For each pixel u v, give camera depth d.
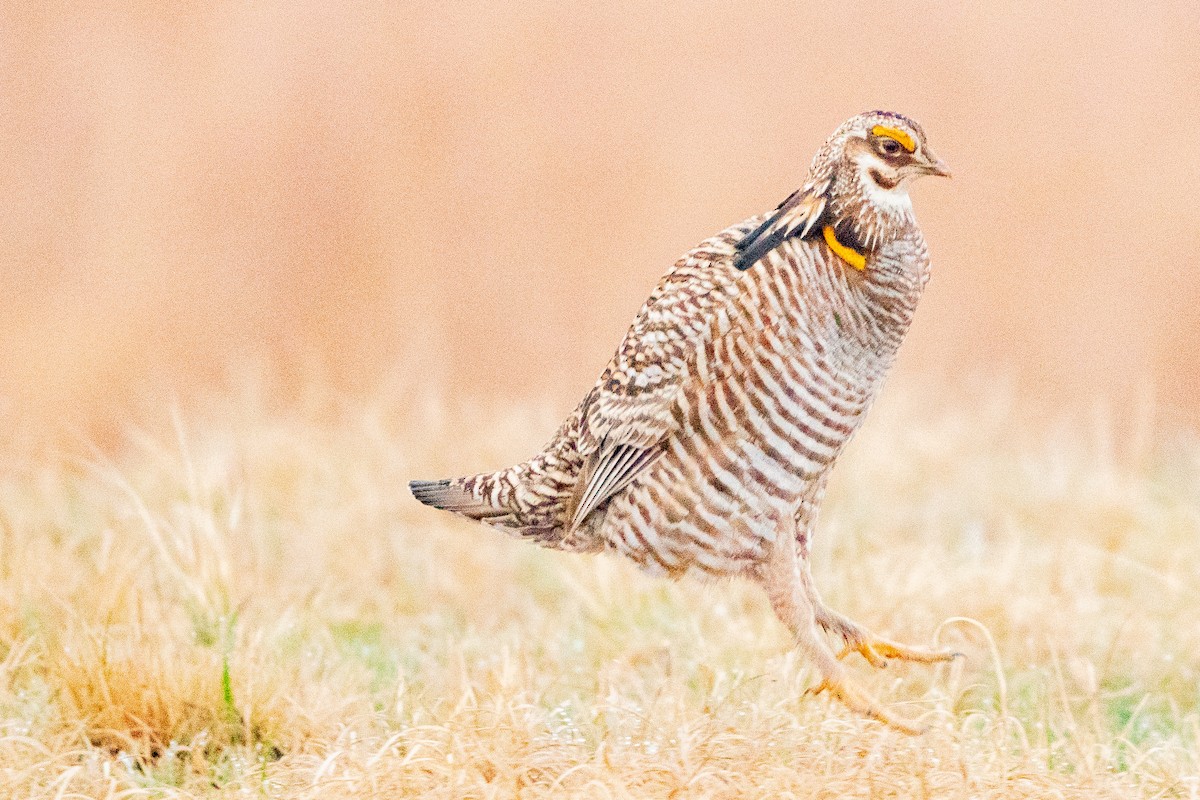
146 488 12.49
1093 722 8.60
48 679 8.82
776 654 9.48
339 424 15.15
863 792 7.37
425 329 19.92
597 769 7.27
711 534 8.41
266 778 7.72
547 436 14.32
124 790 7.64
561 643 10.14
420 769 7.48
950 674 9.33
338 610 10.77
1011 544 11.58
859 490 13.18
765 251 8.14
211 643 9.23
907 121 8.33
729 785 7.36
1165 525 12.37
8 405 17.52
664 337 8.29
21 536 10.86
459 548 11.88
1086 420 18.47
